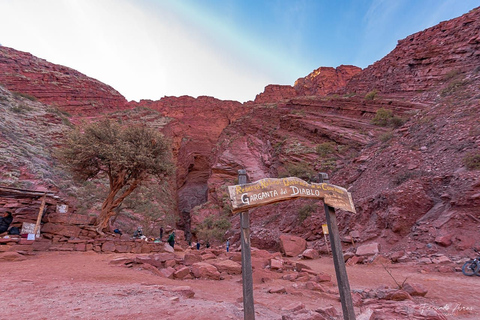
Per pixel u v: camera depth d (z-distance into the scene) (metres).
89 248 14.68
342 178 32.53
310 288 8.33
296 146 51.00
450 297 7.21
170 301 5.46
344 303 3.97
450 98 31.44
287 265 12.46
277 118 70.62
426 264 12.98
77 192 34.75
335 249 4.36
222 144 78.06
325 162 42.03
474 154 18.52
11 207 14.22
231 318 4.60
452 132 23.67
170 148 21.88
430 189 18.50
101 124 20.36
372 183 25.42
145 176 20.23
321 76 120.31
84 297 5.52
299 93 130.50
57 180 35.97
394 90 57.62
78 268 9.45
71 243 14.48
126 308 4.81
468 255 12.61
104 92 95.94
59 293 5.78
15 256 11.02
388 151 28.53
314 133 52.19
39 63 86.88
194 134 97.75
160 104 116.06
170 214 45.72
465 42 50.47
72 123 62.16
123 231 31.94
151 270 9.98
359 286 9.45
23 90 73.62
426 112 32.31
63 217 15.38
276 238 27.19
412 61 58.09
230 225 42.25
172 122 93.69
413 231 16.22
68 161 19.02
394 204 18.17
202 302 5.73
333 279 10.77
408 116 41.38
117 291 6.16
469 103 26.67
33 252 12.95
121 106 99.44
